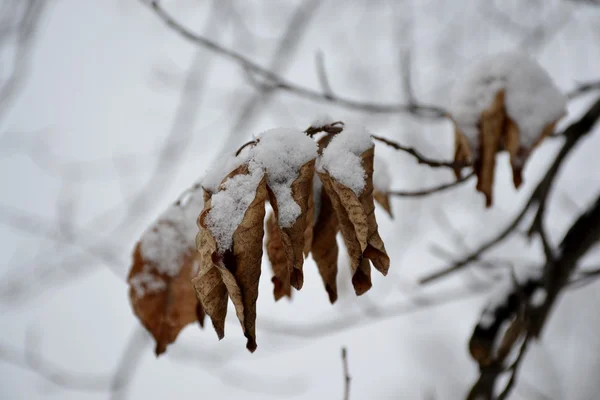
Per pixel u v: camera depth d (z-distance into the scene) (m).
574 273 0.85
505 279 0.82
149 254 0.68
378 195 0.71
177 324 0.68
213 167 0.62
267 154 0.61
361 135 0.62
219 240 0.60
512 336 0.74
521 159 0.71
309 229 0.63
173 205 0.69
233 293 0.60
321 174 0.62
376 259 0.61
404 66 0.89
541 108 0.70
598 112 0.81
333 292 0.64
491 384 0.78
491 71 0.71
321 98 0.88
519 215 0.82
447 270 0.84
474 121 0.71
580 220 0.83
